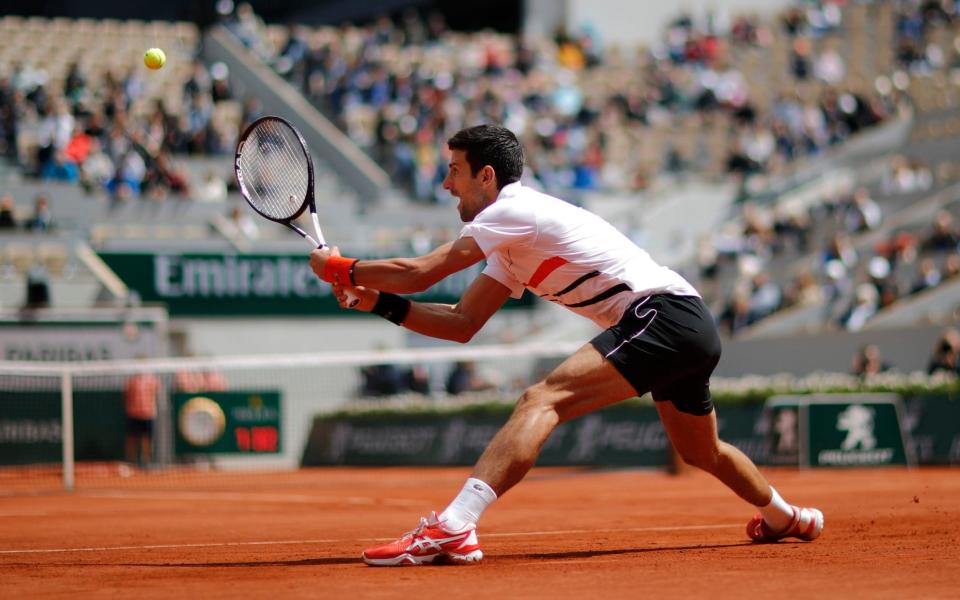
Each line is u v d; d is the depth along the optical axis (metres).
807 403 31.62
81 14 83.69
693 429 11.44
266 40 61.19
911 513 16.56
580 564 10.42
